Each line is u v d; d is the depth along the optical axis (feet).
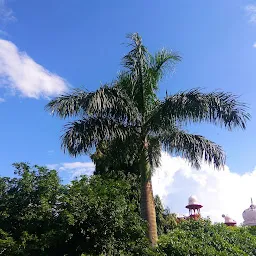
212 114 39.70
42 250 32.35
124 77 44.19
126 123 42.42
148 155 43.39
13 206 36.01
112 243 33.71
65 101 39.27
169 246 37.99
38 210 35.32
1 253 31.81
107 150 44.52
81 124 40.06
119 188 37.99
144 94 43.96
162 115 41.45
